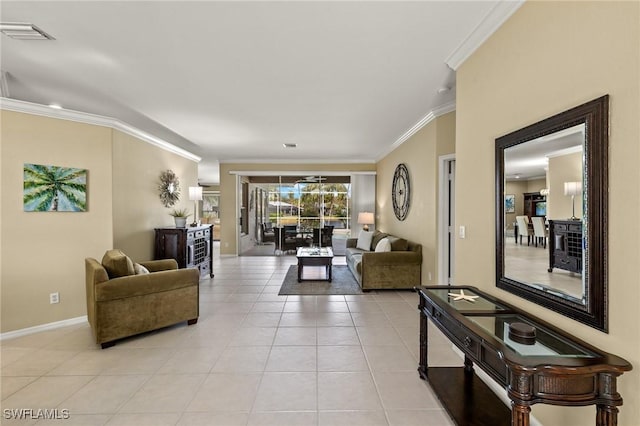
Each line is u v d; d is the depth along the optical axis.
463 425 1.79
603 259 1.32
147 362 2.56
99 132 3.65
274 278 5.61
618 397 1.16
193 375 2.37
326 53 2.65
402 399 2.09
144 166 4.55
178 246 4.72
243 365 2.52
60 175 3.36
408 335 3.12
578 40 1.46
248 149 6.82
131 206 4.22
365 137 5.67
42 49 2.55
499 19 2.05
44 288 3.27
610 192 1.30
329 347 2.84
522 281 1.86
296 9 2.06
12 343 2.93
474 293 2.21
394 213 6.21
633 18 1.20
